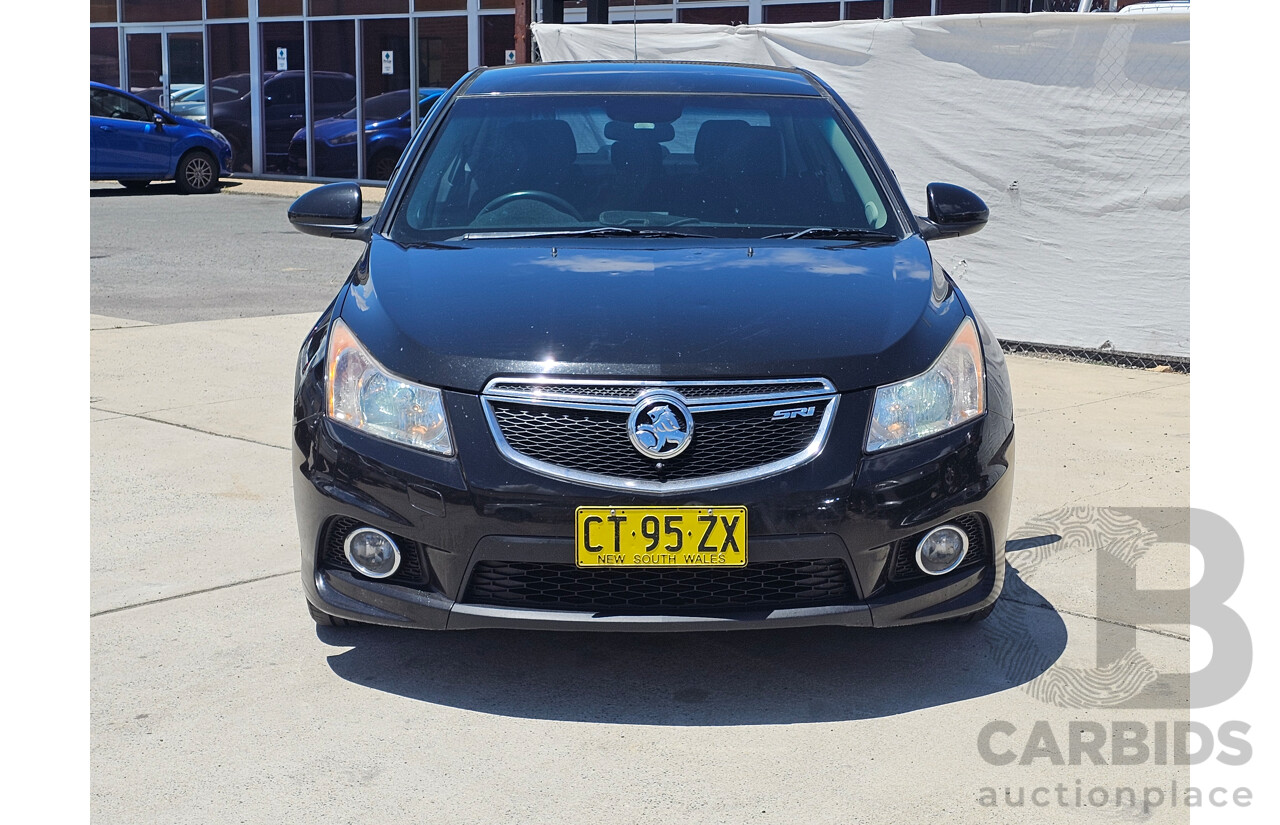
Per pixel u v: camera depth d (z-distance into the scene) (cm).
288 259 1188
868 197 404
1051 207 747
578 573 300
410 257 359
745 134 420
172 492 486
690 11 1556
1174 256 717
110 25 2139
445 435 301
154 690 322
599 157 409
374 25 1856
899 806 269
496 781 279
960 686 326
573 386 298
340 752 291
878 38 782
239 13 1989
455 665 338
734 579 301
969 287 782
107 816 263
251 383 678
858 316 321
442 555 301
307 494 317
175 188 1916
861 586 303
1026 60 738
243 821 262
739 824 261
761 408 299
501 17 1744
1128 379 703
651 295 327
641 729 303
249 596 384
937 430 310
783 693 322
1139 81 708
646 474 296
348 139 1911
